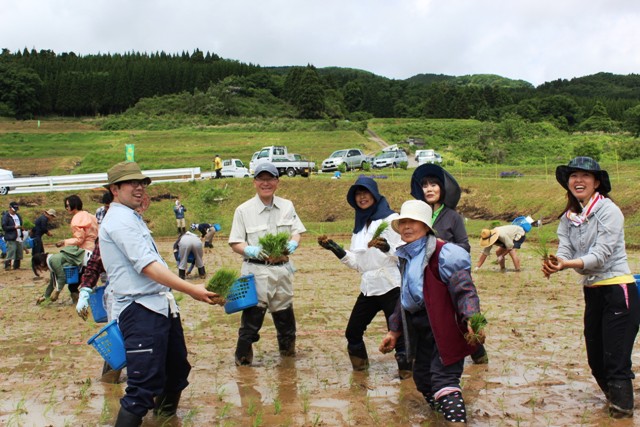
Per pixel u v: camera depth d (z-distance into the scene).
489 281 11.64
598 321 4.84
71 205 9.43
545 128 79.38
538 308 8.99
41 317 9.28
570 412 4.76
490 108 115.94
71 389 5.62
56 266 10.14
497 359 6.31
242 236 6.26
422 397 5.20
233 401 5.20
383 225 5.55
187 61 150.62
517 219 13.24
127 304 4.25
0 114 99.12
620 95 184.50
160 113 98.69
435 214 5.54
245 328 6.23
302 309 9.35
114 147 64.69
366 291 5.77
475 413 4.75
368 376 5.88
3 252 18.86
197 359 6.62
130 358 4.20
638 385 5.45
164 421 4.74
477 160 57.25
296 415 4.82
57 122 92.06
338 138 70.69
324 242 5.80
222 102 98.75
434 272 4.38
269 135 72.12
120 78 111.19
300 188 30.59
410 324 4.70
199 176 34.94
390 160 42.19
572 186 4.86
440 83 128.25
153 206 29.53
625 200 21.11
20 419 4.80
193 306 9.91
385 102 128.88
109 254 4.29
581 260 4.57
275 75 135.50
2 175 34.00
